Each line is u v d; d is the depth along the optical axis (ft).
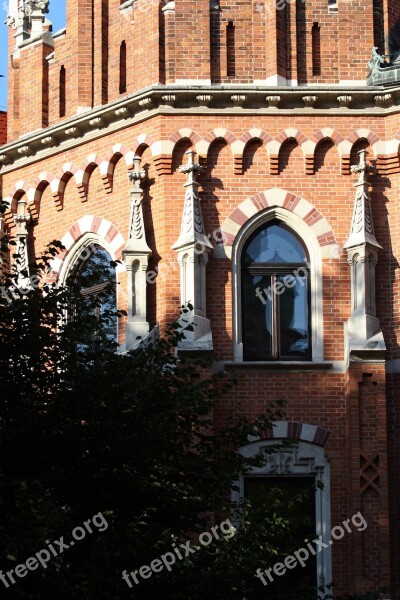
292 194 104.17
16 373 83.46
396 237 103.76
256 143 104.78
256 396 101.40
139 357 85.15
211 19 106.32
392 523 99.81
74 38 110.83
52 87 112.57
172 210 103.50
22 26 115.03
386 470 98.84
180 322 100.22
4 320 84.64
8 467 80.59
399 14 109.40
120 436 80.53
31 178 112.57
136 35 107.24
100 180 108.37
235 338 102.12
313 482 101.09
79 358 84.69
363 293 101.30
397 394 101.45
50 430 81.51
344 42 106.22
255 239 104.53
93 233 108.27
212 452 84.74
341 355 102.27
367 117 105.09
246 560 81.15
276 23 105.50
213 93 103.76
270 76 105.29
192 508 81.92
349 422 99.76
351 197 104.37
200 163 104.12
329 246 103.60
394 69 104.32
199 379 99.86
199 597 79.36
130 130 106.32
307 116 104.88
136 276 103.09
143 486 80.38
